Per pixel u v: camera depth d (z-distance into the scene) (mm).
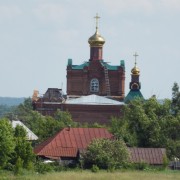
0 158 190125
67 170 193500
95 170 189750
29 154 197125
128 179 166625
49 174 175750
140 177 172250
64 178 164750
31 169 187750
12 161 196125
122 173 183375
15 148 196625
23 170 183875
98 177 168500
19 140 198000
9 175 174000
